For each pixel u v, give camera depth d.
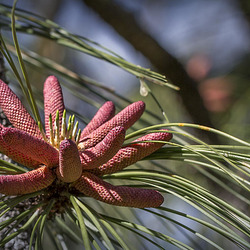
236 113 0.59
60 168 0.36
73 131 0.37
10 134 0.34
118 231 0.45
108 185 0.37
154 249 0.55
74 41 0.43
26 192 0.36
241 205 0.52
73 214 0.38
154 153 0.38
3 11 0.44
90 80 0.46
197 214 0.55
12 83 0.48
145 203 0.37
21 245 0.39
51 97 0.39
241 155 0.37
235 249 0.54
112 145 0.36
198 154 0.36
